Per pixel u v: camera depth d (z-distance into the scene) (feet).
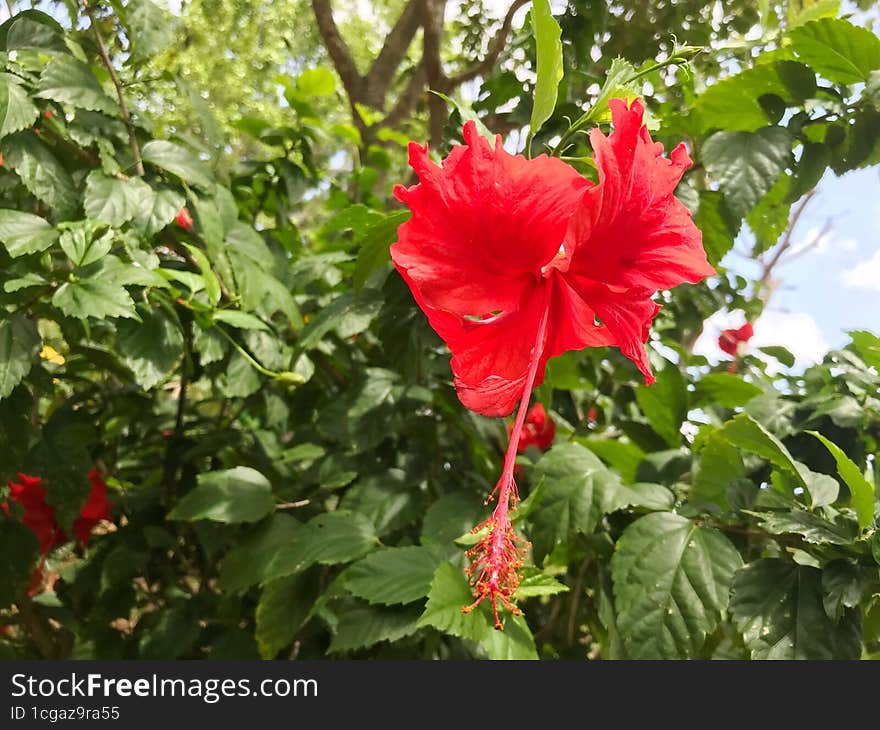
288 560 4.56
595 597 5.06
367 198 7.86
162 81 5.45
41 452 5.16
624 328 2.65
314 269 6.15
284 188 7.04
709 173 4.54
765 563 3.93
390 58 11.37
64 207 4.51
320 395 6.89
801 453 4.98
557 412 6.54
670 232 2.59
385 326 4.99
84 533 6.04
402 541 5.01
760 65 4.72
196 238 5.72
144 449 7.36
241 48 17.90
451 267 2.43
